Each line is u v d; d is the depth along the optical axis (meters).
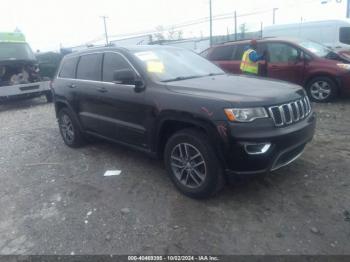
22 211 3.73
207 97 3.34
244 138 3.08
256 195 3.65
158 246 2.93
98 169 4.76
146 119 3.94
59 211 3.65
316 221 3.12
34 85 11.73
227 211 3.38
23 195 4.13
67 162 5.18
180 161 3.69
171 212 3.44
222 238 2.97
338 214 3.21
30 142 6.55
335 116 6.77
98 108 4.84
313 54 8.14
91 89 4.89
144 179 4.29
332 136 5.45
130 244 2.98
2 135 7.33
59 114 6.02
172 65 4.45
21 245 3.10
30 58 12.30
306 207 3.36
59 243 3.07
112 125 4.60
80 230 3.25
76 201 3.85
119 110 4.38
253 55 7.96
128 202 3.72
